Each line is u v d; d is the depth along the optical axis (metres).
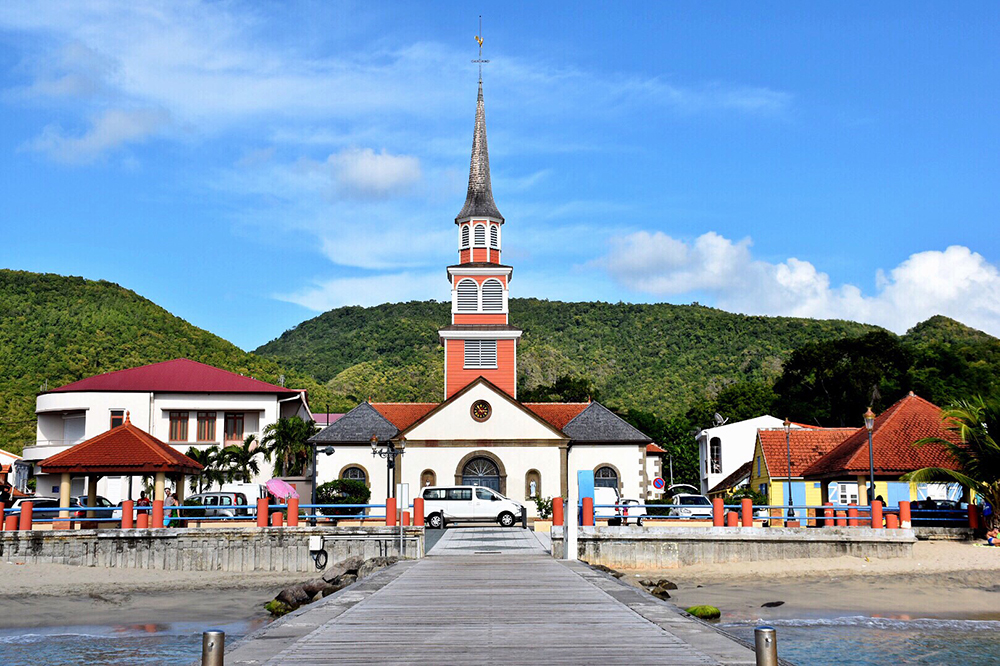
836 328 192.50
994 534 39.69
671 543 37.25
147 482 55.22
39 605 30.75
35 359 106.06
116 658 21.69
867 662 20.86
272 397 68.25
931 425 46.94
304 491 61.19
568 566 28.88
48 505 49.47
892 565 35.69
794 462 53.03
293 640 15.22
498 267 64.94
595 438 58.25
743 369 171.88
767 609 28.16
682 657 13.71
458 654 14.02
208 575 36.31
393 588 22.80
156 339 116.69
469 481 56.66
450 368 63.22
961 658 21.33
